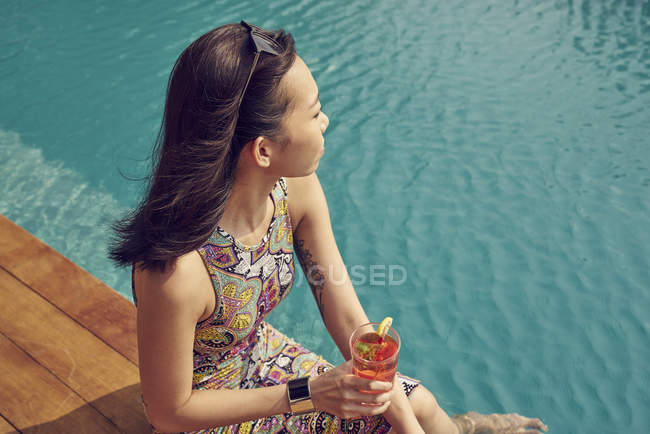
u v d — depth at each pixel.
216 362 1.60
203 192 1.24
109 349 2.21
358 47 6.53
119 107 5.59
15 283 2.50
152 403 1.45
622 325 3.52
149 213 1.28
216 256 1.39
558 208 4.38
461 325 3.57
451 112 5.46
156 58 6.31
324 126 1.37
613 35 6.71
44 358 2.18
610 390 3.15
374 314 3.65
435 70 6.11
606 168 4.74
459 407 3.09
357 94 5.76
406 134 5.20
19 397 2.04
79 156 5.02
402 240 4.18
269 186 1.41
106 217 4.34
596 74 6.00
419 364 3.34
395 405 1.59
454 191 4.57
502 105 5.54
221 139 1.21
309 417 1.65
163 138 1.27
